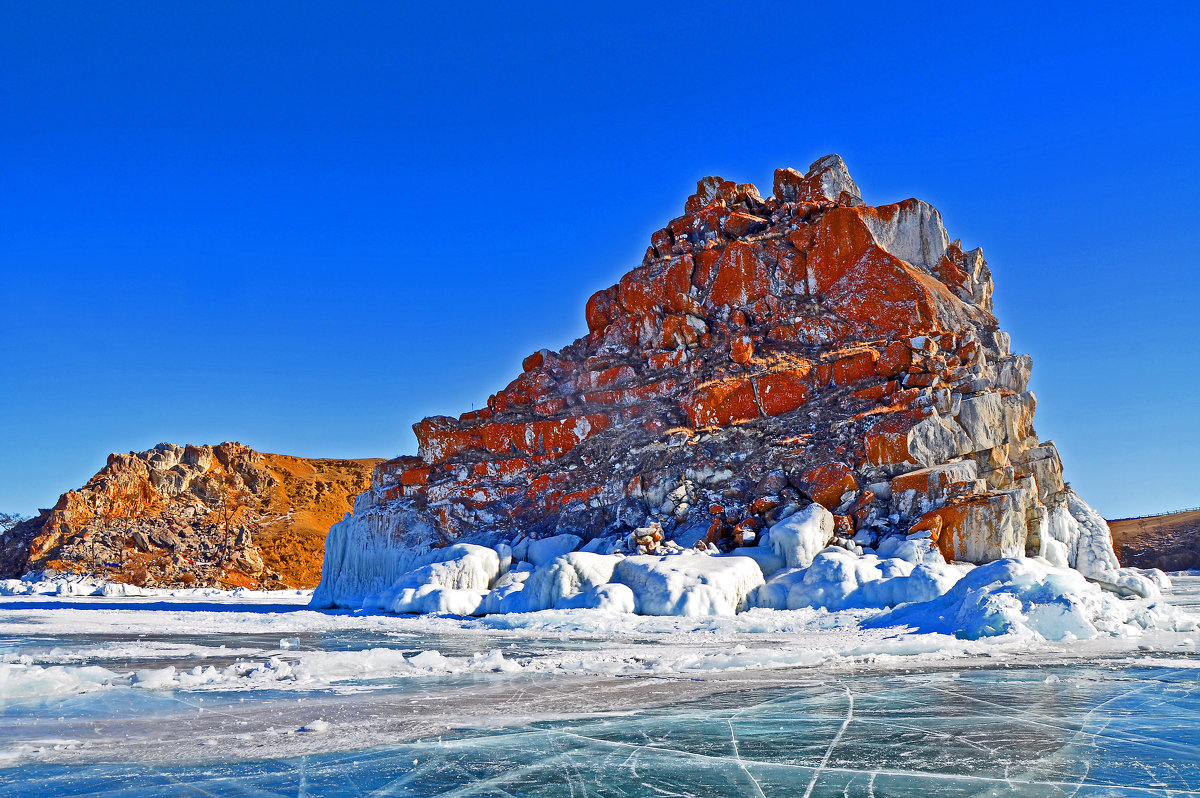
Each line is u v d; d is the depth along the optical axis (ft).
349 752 23.41
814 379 107.34
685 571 78.54
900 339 104.88
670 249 140.05
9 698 32.45
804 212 131.03
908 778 20.39
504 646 52.70
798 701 30.27
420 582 92.99
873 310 115.44
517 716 28.22
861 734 25.02
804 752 23.06
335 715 28.60
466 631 66.39
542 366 137.59
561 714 28.48
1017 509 84.33
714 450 104.32
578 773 21.22
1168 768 21.09
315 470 278.46
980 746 23.47
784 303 124.47
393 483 129.49
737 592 78.02
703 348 124.88
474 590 92.07
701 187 148.25
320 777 20.95
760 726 26.27
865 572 77.56
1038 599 48.67
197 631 67.92
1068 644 44.73
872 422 96.99
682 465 103.30
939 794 19.10
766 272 127.54
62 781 20.65
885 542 85.66
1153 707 28.37
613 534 101.09
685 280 131.85
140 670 38.47
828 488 92.43
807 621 61.67
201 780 20.72
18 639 59.93
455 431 129.49
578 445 118.83
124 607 111.55
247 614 91.56
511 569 98.48
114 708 30.07
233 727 26.73
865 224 122.62
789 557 85.61
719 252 132.77
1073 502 101.40
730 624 62.59
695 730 25.82
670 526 98.58
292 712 29.19
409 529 118.01
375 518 120.16
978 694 31.04
